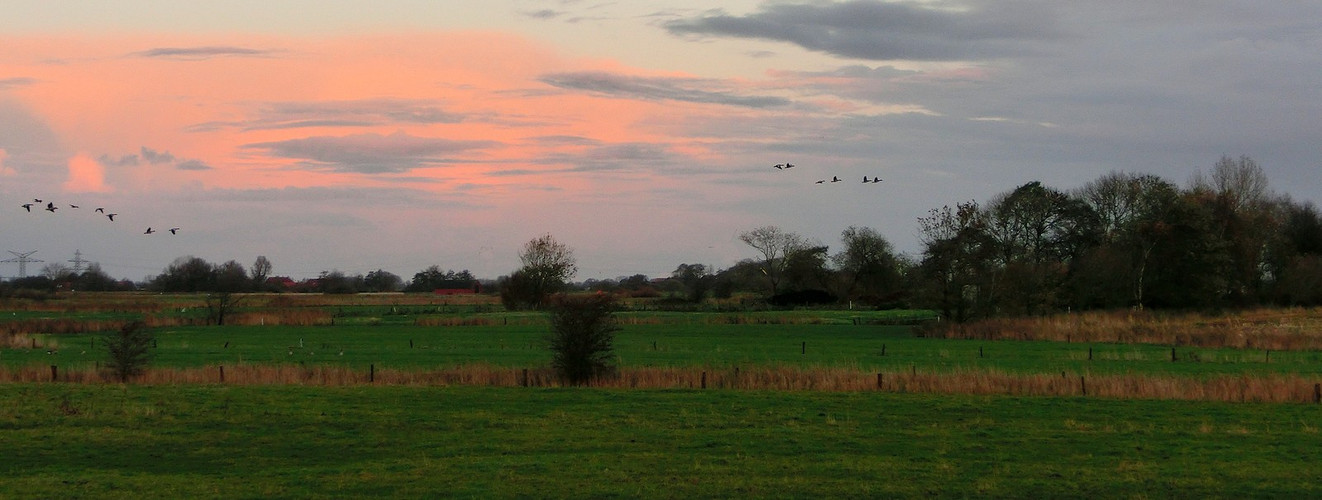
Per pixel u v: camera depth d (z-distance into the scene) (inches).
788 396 1592.0
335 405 1505.9
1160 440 1256.2
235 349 2664.9
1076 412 1450.5
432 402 1536.7
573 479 1056.8
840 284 5797.2
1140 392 1614.2
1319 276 4121.6
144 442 1254.3
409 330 3540.8
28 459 1163.9
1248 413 1434.5
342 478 1061.8
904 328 3754.9
